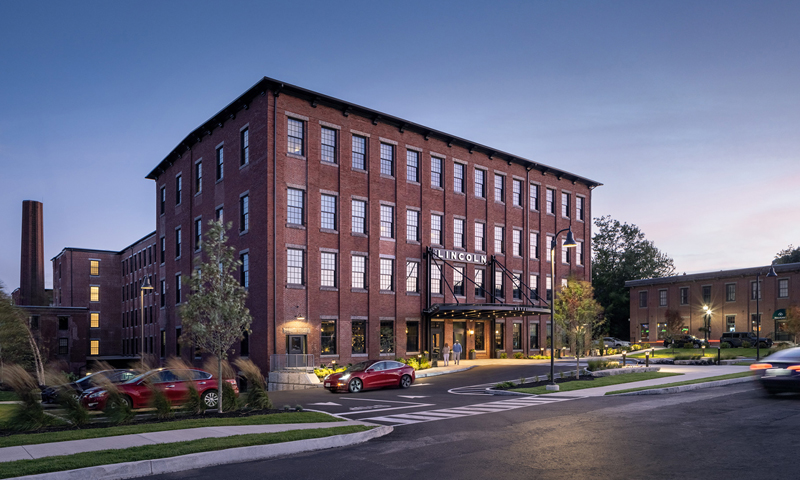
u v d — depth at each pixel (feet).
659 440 39.01
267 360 108.78
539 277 165.48
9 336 110.11
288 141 116.06
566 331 103.09
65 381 50.42
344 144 124.16
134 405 64.80
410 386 92.53
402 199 133.69
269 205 111.86
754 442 37.22
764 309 193.57
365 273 126.11
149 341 182.19
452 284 142.51
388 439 42.14
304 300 115.14
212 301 55.72
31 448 35.12
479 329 151.94
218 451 34.17
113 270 250.57
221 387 54.70
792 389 57.26
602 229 294.05
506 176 159.22
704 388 76.59
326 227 120.16
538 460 33.86
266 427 43.47
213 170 134.10
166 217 159.63
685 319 216.33
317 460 34.83
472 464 33.22
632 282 234.79
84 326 199.21
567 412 55.21
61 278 248.52
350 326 121.70
